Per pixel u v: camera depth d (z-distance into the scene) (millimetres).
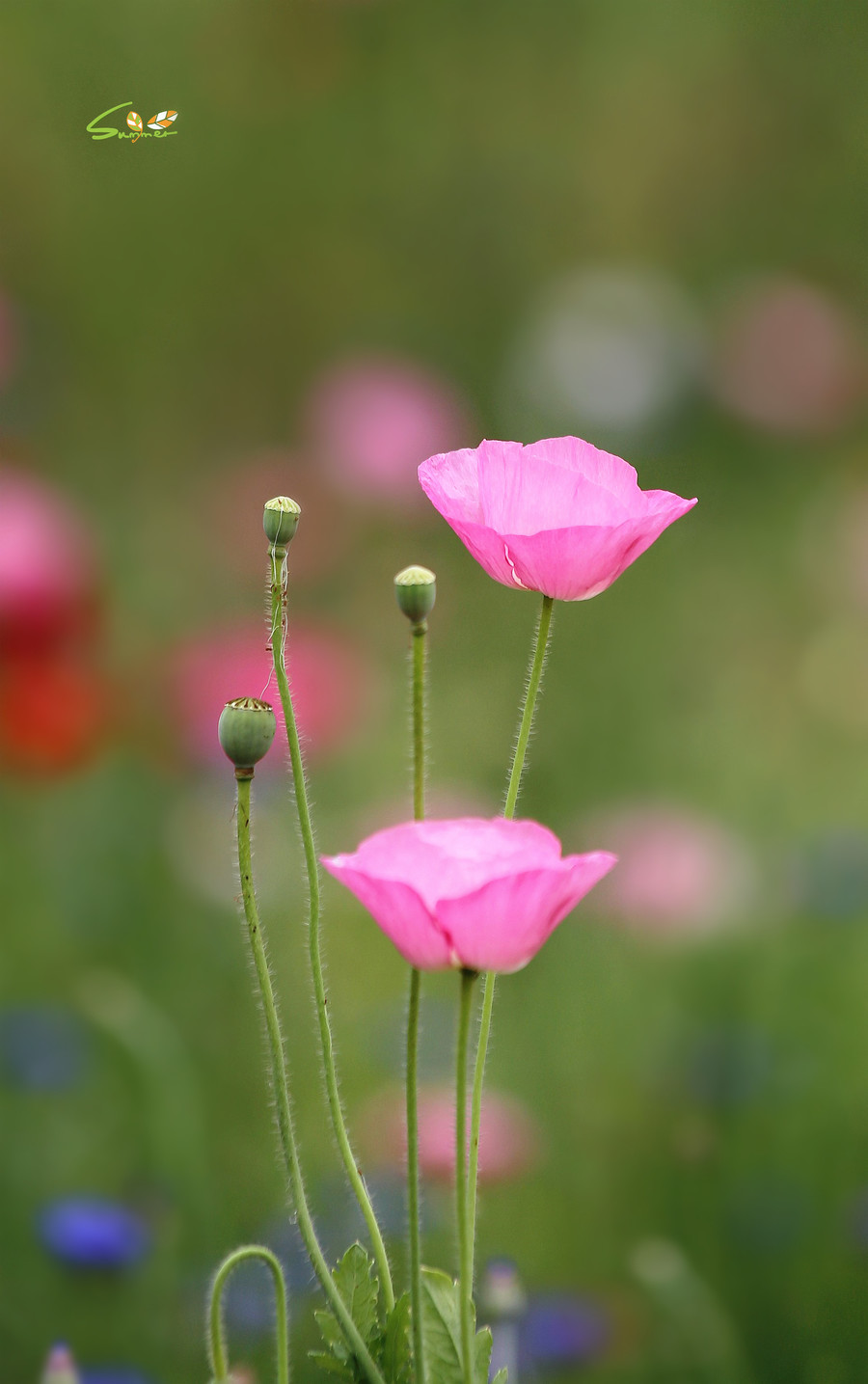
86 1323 1902
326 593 3475
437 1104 2143
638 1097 2309
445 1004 2477
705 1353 1816
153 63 4027
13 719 2631
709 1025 2459
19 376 3639
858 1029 2469
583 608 3467
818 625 3650
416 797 1396
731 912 2590
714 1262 2070
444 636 3406
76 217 3922
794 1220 2088
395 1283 1876
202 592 3342
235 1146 2211
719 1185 2164
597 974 2531
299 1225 1373
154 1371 1850
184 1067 2059
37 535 2639
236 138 4102
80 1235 1872
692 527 3883
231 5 4086
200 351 3980
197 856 2631
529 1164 2096
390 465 3539
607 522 1406
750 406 4098
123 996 2195
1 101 3889
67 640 2674
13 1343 1885
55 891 2607
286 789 2703
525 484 1409
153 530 3443
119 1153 2145
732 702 3385
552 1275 2037
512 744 3121
